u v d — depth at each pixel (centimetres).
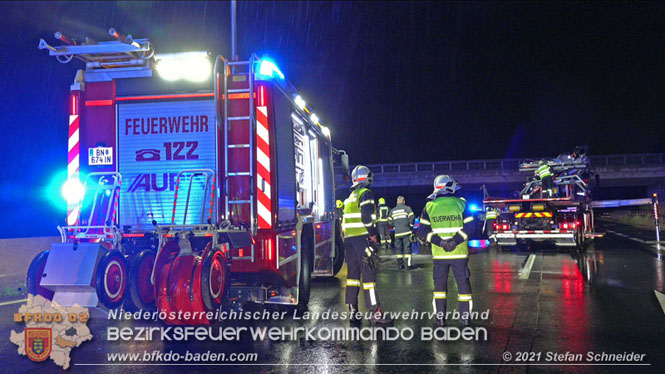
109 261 562
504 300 739
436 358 471
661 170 4131
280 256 593
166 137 627
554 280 923
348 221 619
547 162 1719
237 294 605
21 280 943
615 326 580
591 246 1616
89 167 639
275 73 615
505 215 1492
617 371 434
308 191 801
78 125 639
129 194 629
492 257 1352
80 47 604
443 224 583
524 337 537
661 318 617
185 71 622
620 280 911
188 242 559
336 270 1045
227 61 611
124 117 637
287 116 666
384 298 776
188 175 618
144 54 623
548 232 1433
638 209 3384
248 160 598
